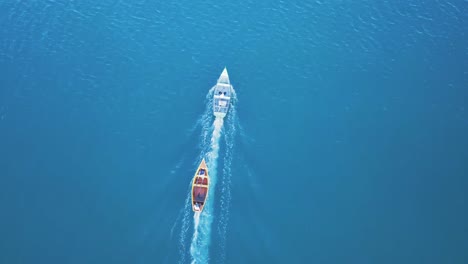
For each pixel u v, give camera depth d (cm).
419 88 13500
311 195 11131
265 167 11531
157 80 13338
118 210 10694
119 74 13400
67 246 10138
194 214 10494
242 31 14862
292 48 14462
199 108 12694
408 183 11475
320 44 14612
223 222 10412
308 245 10300
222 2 15712
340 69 13938
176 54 14062
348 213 10888
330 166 11706
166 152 11725
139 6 15350
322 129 12462
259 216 10619
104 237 10275
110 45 14125
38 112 12369
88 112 12481
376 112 12900
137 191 11006
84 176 11256
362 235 10544
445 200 11194
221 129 12156
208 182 10956
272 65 13962
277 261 9975
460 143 12288
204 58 14025
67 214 10625
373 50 14475
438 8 15825
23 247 10081
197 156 11619
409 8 15788
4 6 14875
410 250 10362
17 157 11469
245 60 14062
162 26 14800
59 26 14488
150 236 10250
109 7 15225
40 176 11194
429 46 14625
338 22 15288
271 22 15188
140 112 12550
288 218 10675
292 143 12094
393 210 10988
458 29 15150
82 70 13400
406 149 12119
